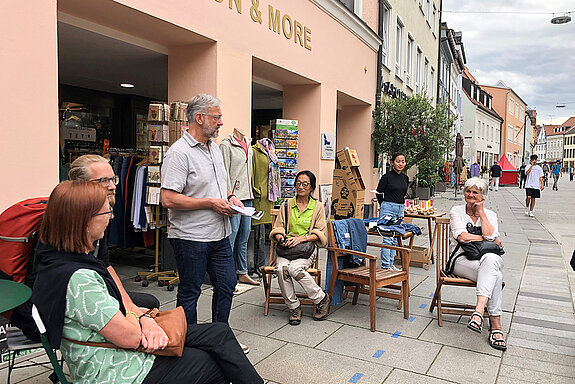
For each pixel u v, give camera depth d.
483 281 3.85
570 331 4.15
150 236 5.78
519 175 33.28
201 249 3.21
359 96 10.09
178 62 5.59
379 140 10.84
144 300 2.94
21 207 2.38
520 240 9.02
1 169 3.21
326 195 8.46
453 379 3.20
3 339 2.70
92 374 1.90
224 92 5.53
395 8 12.88
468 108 37.47
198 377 2.15
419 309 4.70
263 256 6.04
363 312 4.58
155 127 4.97
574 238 9.43
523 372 3.32
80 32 4.72
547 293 5.34
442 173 23.27
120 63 6.27
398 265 6.70
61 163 7.54
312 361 3.43
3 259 2.34
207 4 5.18
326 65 8.34
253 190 5.83
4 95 3.21
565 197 21.81
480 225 4.28
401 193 6.39
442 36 22.75
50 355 1.85
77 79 7.43
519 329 4.18
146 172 5.17
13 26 3.25
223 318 3.45
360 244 4.60
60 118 7.84
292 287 4.16
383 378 3.19
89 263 1.95
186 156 3.16
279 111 11.54
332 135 8.60
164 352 2.07
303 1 7.36
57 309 1.83
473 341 3.89
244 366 2.28
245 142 5.43
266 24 6.34
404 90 14.52
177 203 3.11
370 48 10.62
